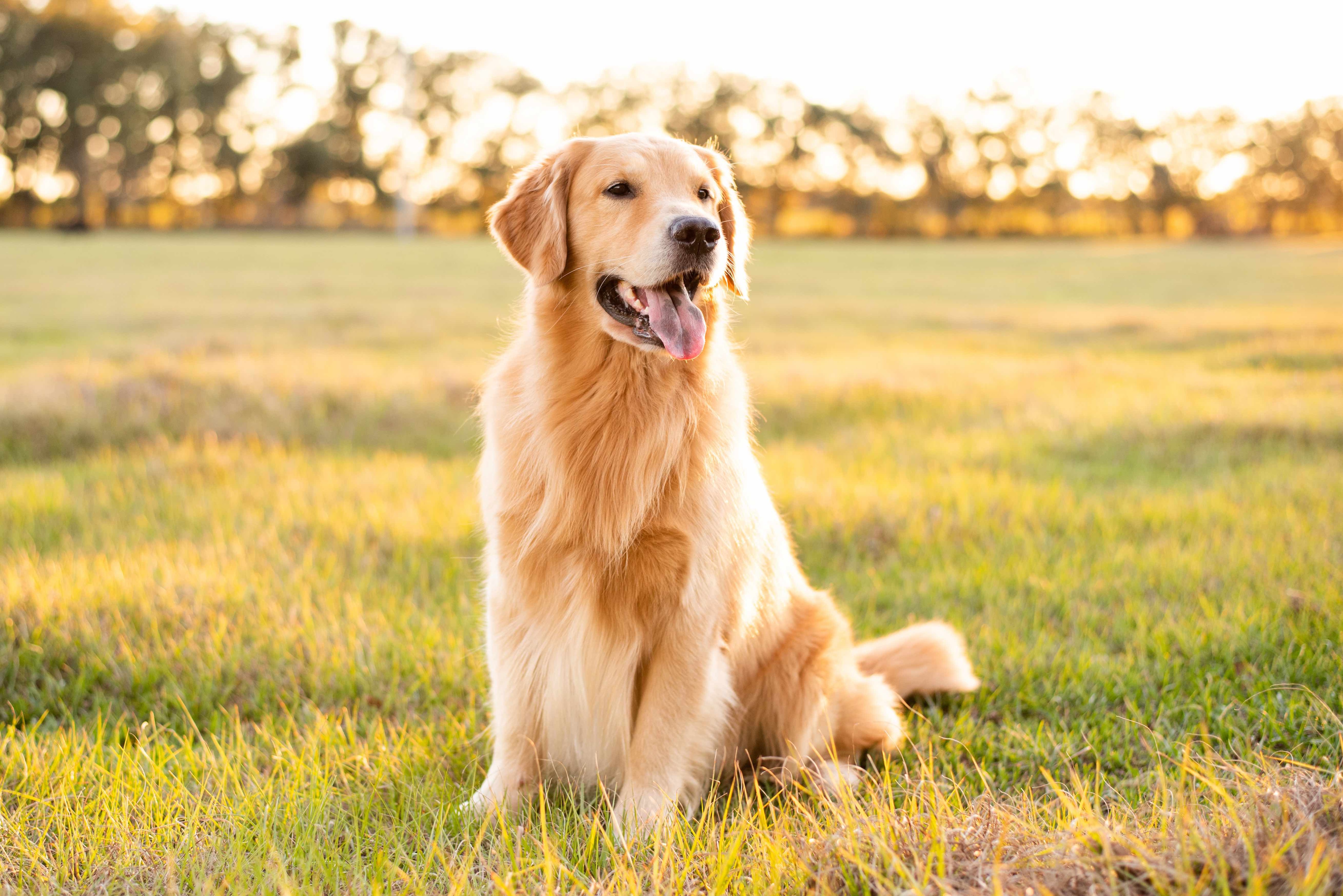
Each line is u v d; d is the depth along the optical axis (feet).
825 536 18.89
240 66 255.50
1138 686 12.57
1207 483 22.30
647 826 9.61
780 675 11.98
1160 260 157.89
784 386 33.45
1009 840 7.80
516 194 11.68
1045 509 19.90
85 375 30.89
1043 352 45.73
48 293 68.85
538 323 11.15
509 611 10.71
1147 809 8.83
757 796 10.57
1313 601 14.34
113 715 12.20
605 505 10.27
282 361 34.76
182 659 13.15
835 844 7.99
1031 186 299.17
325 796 9.50
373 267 109.81
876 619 15.52
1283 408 28.35
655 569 10.28
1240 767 9.45
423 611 15.15
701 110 282.36
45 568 15.71
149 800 9.52
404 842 9.13
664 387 10.41
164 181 260.83
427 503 20.15
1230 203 314.96
